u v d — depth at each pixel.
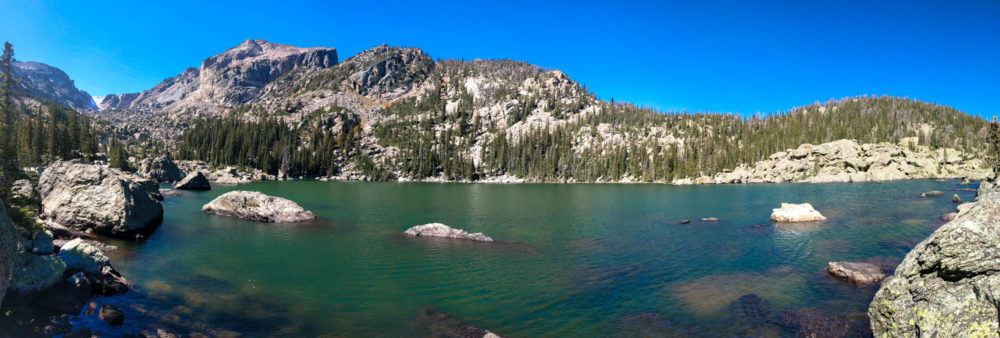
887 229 36.69
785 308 17.52
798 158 166.62
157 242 29.81
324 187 120.19
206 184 85.94
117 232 29.28
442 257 27.97
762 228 39.56
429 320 16.58
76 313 14.39
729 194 92.31
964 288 12.18
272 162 189.25
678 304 18.42
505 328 15.90
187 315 15.88
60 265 15.42
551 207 65.31
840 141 166.38
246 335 14.52
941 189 85.75
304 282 21.67
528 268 25.09
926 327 12.41
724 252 29.19
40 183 32.16
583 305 18.50
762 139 195.62
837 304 17.83
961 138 189.50
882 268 23.47
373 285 21.44
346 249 30.23
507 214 54.97
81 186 30.34
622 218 50.09
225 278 21.66
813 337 14.61
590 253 29.36
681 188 124.56
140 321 14.62
